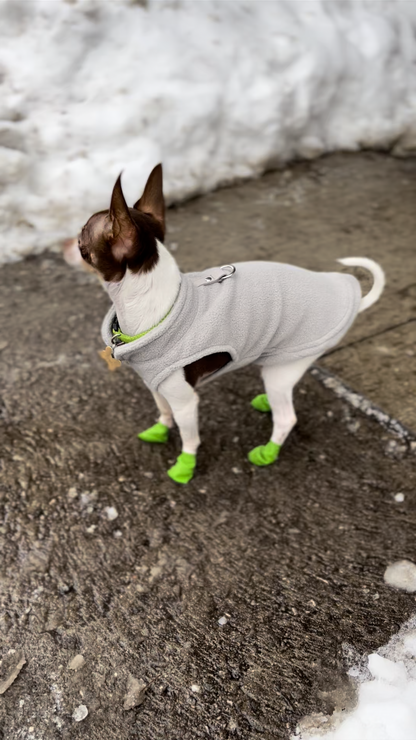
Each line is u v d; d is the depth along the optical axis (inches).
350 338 39.1
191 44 49.8
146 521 29.6
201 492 31.0
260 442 33.6
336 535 28.7
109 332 26.7
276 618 25.7
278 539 28.7
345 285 27.9
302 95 54.1
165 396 27.3
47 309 42.1
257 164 55.1
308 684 23.7
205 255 46.0
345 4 57.4
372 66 57.4
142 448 33.2
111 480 31.4
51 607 26.3
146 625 25.7
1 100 43.9
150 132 48.4
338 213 50.8
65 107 45.9
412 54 59.4
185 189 51.6
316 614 25.8
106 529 29.3
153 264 23.6
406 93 59.5
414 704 22.6
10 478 31.4
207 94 49.9
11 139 44.4
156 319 24.5
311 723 22.6
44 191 45.9
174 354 25.1
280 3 54.4
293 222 49.8
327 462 32.2
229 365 27.2
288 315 26.4
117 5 46.3
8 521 29.5
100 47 46.6
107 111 46.8
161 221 24.9
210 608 26.2
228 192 53.9
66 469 31.9
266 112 52.8
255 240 47.7
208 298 25.5
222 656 24.6
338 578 27.0
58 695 23.6
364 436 33.3
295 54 53.0
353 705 23.0
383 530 28.8
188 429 29.0
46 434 33.7
